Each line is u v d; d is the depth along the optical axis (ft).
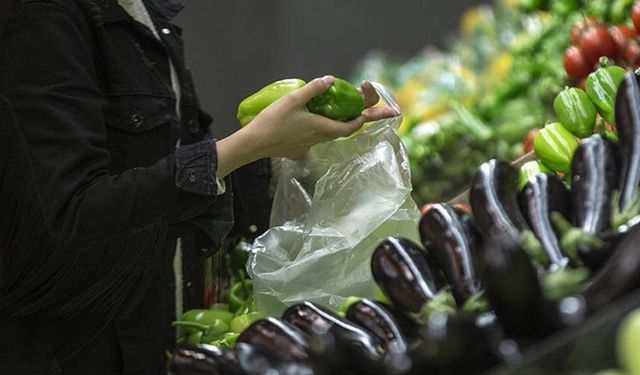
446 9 28.37
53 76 9.06
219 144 9.16
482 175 6.96
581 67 13.19
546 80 17.60
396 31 28.07
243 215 11.49
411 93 22.65
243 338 6.50
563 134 9.69
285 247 9.70
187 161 9.05
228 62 21.50
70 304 9.16
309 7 26.81
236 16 21.83
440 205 7.00
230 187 10.41
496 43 22.67
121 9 9.79
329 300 9.34
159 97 9.83
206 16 21.13
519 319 5.64
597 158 6.98
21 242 8.96
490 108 19.11
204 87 21.18
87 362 9.71
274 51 23.66
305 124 9.24
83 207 8.80
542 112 18.19
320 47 27.14
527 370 5.21
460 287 6.41
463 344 5.43
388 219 9.51
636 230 5.95
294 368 5.88
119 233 8.91
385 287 6.74
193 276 11.51
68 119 8.98
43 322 9.28
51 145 8.93
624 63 13.02
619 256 5.84
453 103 19.24
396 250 6.82
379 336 6.48
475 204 6.82
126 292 9.19
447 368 5.46
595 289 5.79
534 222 6.70
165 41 10.28
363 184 9.67
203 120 11.14
